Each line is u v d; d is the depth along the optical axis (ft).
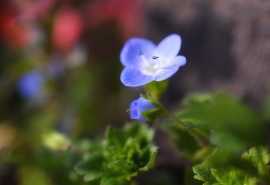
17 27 0.51
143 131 0.27
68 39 0.47
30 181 0.34
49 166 0.33
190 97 0.28
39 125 0.45
